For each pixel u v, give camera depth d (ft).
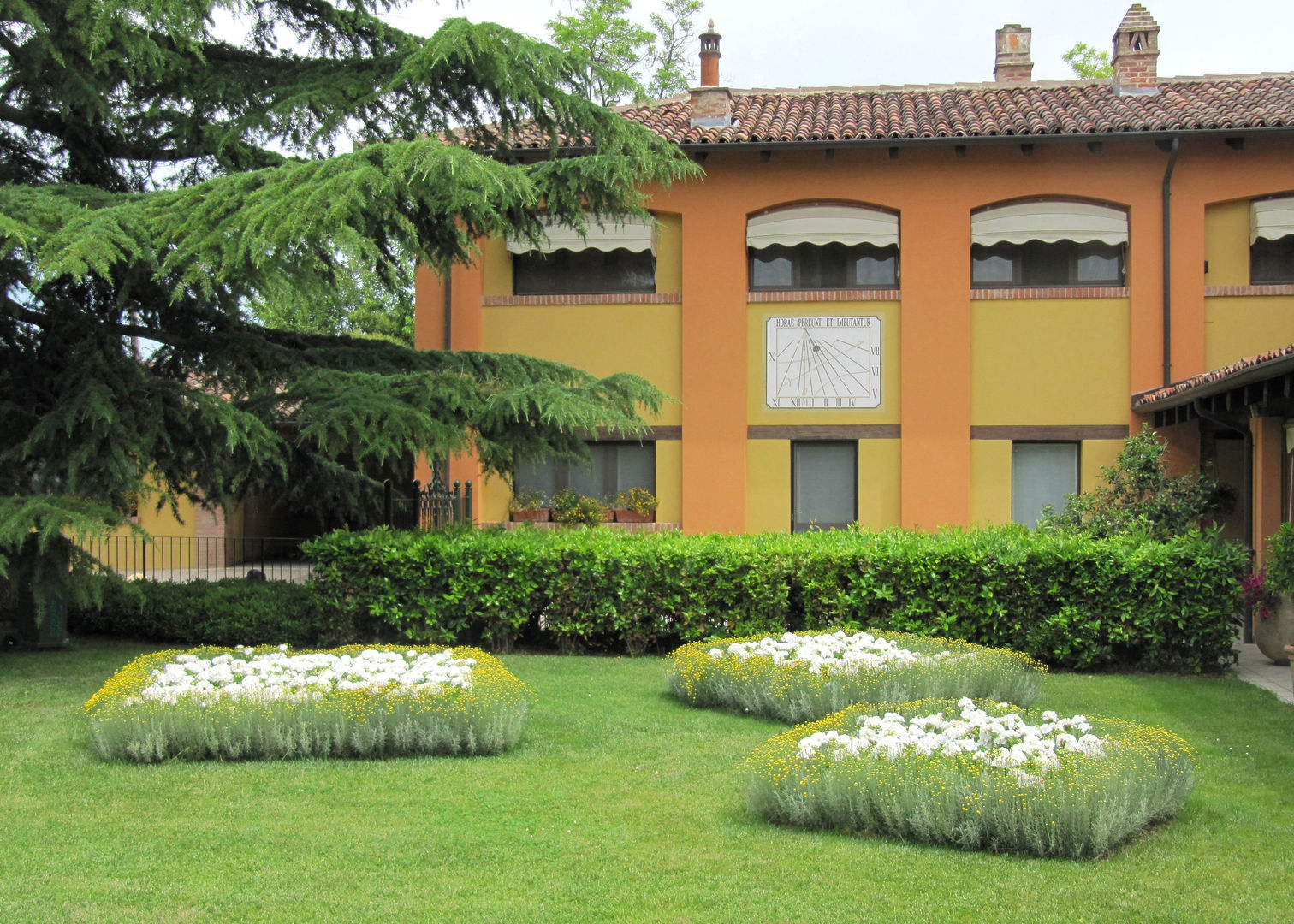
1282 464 39.99
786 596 37.70
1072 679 34.42
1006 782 18.20
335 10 39.50
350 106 36.06
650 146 37.50
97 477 33.30
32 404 36.94
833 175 53.21
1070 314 52.49
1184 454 51.13
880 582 37.22
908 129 52.13
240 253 28.27
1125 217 52.44
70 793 21.17
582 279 55.52
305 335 40.73
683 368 53.78
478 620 40.32
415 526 42.96
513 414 36.35
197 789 21.44
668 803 20.70
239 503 42.55
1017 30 62.18
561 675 34.45
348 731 23.94
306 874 16.97
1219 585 35.35
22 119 37.83
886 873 17.04
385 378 35.96
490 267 55.52
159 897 16.01
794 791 19.31
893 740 19.79
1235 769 23.35
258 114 36.06
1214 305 51.88
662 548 38.50
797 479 54.19
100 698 24.97
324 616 39.78
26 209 30.48
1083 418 52.29
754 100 60.34
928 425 52.54
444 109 37.96
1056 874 17.03
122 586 34.60
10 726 27.09
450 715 24.13
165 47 35.70
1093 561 35.94
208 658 29.40
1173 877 16.89
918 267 52.80
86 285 36.50
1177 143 50.47
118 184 40.88
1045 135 50.65
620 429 37.93
